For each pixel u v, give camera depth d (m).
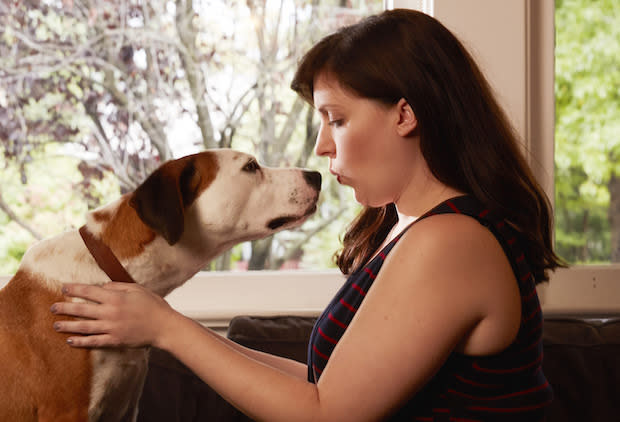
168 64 1.97
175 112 1.98
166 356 1.47
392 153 0.88
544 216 0.91
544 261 0.90
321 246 2.03
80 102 1.93
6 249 1.90
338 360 0.80
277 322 1.55
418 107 0.83
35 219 1.92
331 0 2.01
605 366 1.41
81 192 1.94
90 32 1.94
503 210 0.84
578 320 1.55
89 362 1.07
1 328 1.07
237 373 0.83
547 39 1.85
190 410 1.42
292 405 0.79
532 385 0.85
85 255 1.12
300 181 1.33
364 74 0.84
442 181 0.86
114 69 1.95
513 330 0.80
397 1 1.90
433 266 0.78
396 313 0.78
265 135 2.01
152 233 1.15
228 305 1.83
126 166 1.96
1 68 1.90
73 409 1.06
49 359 1.06
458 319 0.77
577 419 1.37
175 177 1.16
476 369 0.82
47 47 1.92
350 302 0.90
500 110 0.90
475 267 0.78
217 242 1.26
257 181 1.29
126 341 0.89
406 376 0.77
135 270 1.15
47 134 1.92
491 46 1.79
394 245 0.88
